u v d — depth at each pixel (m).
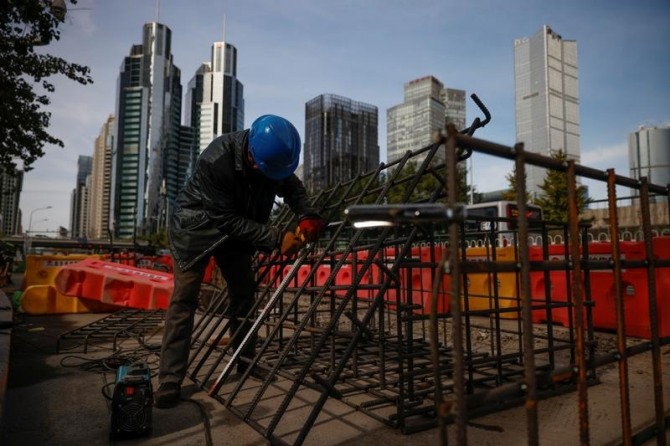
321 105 168.12
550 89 198.00
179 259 3.32
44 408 3.09
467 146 1.41
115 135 187.25
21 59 11.67
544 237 3.56
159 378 3.21
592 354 3.47
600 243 6.17
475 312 3.32
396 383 3.46
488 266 1.43
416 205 1.37
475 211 12.58
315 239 3.60
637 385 3.52
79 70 12.98
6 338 4.25
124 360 4.29
